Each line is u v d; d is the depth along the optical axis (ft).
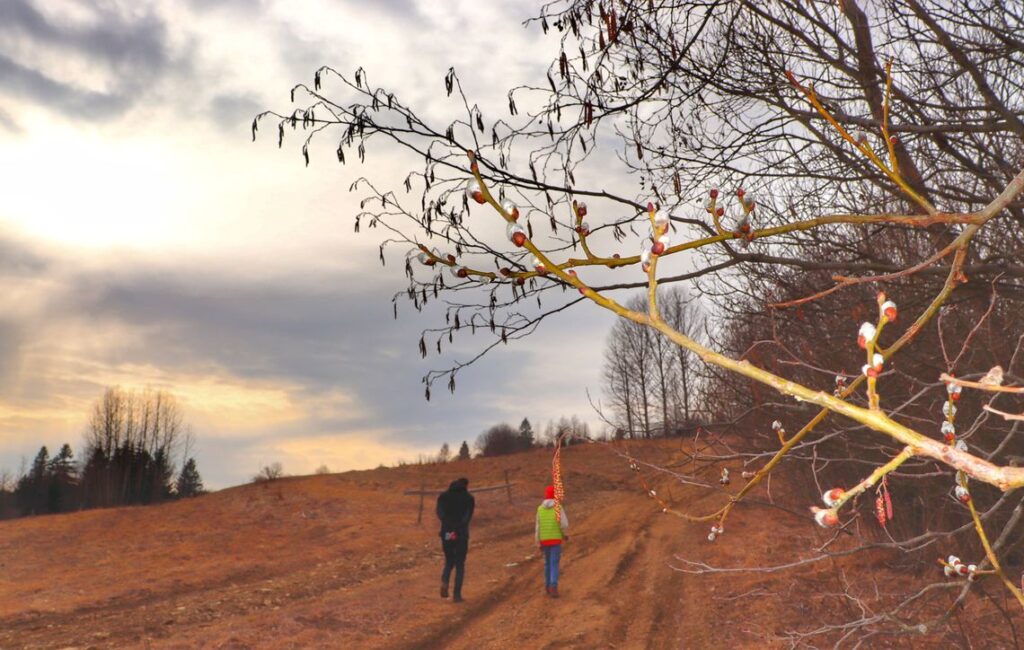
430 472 114.83
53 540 68.69
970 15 16.93
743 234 5.52
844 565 34.65
